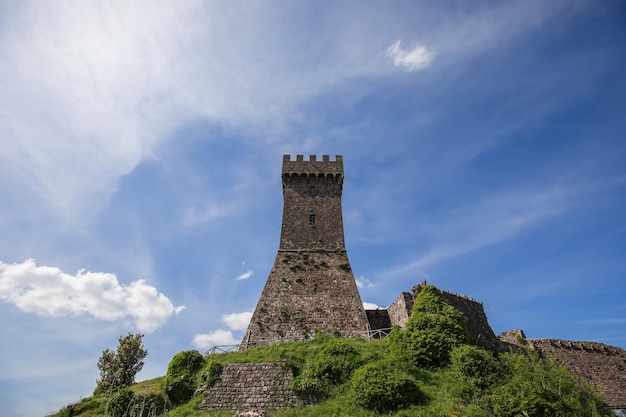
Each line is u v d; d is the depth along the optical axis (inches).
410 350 1443.2
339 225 2288.4
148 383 1539.1
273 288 2022.6
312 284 2046.0
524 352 1813.5
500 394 1182.3
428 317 1520.7
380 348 1540.4
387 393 1180.5
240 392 1327.5
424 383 1296.8
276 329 1857.8
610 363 2048.5
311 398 1285.7
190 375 1414.9
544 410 1114.1
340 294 2012.8
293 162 2469.2
